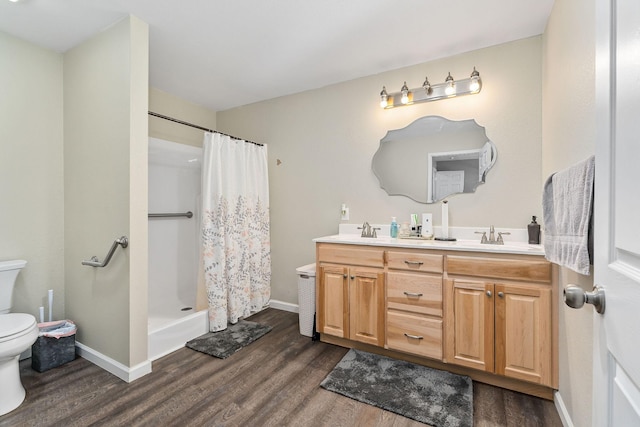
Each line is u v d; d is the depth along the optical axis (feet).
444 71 7.86
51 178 7.34
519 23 6.41
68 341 6.74
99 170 6.65
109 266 6.44
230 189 8.97
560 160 5.28
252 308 9.94
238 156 9.43
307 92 9.91
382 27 6.61
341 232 9.20
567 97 4.86
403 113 8.39
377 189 8.76
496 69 7.26
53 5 5.81
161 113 9.96
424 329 6.37
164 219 10.08
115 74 6.33
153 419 4.92
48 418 4.93
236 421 4.90
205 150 8.61
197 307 8.88
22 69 6.91
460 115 7.68
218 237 8.59
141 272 6.27
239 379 6.11
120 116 6.23
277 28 6.66
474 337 5.90
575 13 4.48
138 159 6.21
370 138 8.85
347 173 9.23
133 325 6.12
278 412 5.12
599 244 2.25
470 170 7.56
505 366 5.63
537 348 5.39
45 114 7.25
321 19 6.35
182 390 5.73
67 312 7.45
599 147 2.27
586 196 3.56
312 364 6.70
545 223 4.91
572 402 4.49
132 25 6.14
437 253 6.32
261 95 10.37
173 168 10.28
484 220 7.41
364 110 8.95
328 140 9.55
